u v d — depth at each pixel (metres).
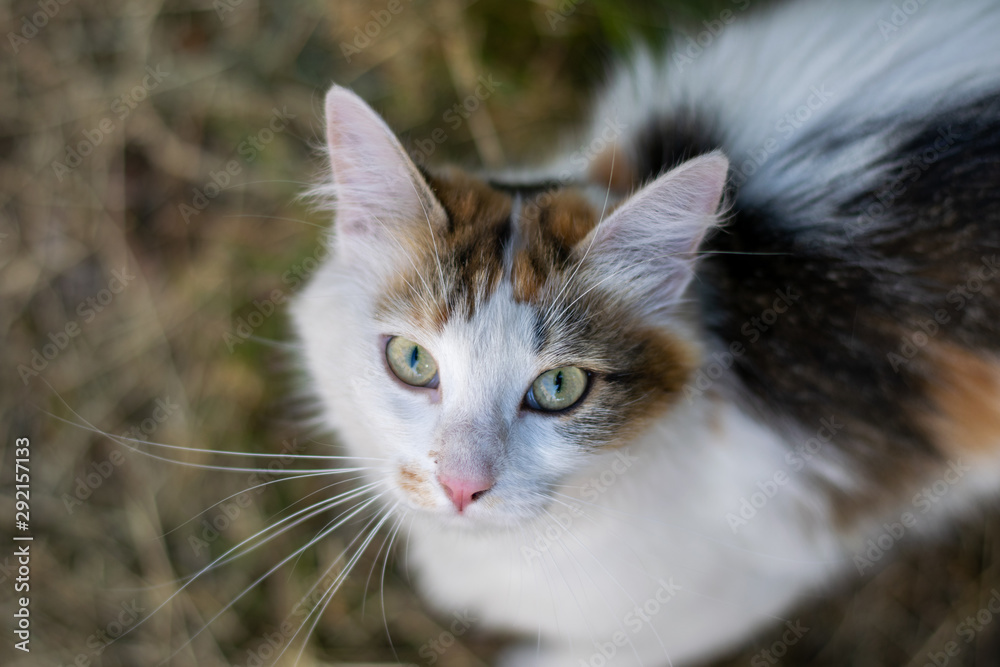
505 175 0.59
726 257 0.55
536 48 0.70
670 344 0.53
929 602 0.66
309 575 0.65
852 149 0.55
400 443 0.52
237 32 0.69
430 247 0.53
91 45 0.68
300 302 0.57
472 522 0.53
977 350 0.55
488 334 0.52
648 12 0.67
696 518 0.56
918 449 0.56
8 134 0.67
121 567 0.65
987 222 0.54
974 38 0.56
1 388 0.66
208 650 0.64
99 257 0.67
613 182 0.57
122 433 0.66
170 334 0.67
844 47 0.57
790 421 0.55
